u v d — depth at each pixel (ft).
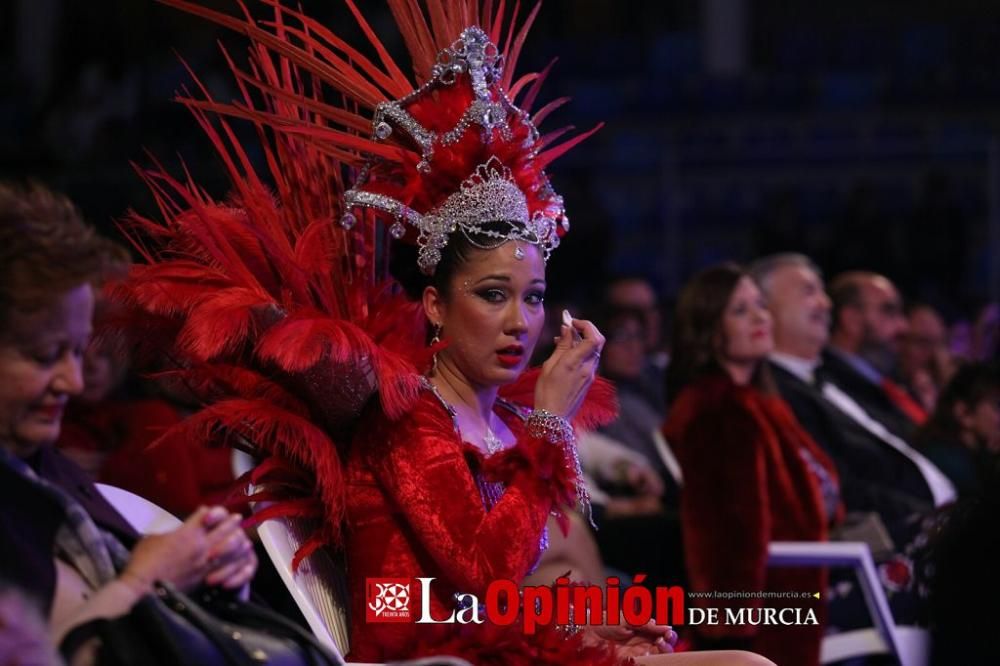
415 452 15.11
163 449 23.04
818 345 31.96
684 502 24.66
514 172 15.94
